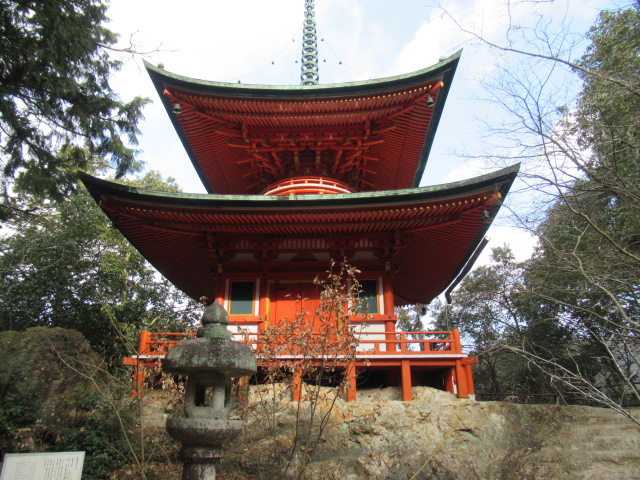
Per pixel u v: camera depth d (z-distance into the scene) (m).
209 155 21.58
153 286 29.05
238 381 12.06
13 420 11.35
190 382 5.55
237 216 15.23
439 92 19.02
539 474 10.05
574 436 11.31
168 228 16.05
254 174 22.27
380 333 14.90
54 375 13.40
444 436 11.66
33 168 13.74
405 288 24.36
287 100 17.67
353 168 21.14
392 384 14.95
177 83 17.28
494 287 26.06
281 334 11.02
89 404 11.97
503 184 14.00
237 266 17.33
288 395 13.05
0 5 11.66
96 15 14.05
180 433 5.12
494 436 11.66
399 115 18.78
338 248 17.05
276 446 10.61
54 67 12.68
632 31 13.20
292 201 14.72
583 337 20.50
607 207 12.61
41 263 23.27
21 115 13.30
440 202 14.49
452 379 14.49
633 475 9.48
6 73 12.30
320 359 11.29
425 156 22.75
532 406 12.48
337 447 11.58
